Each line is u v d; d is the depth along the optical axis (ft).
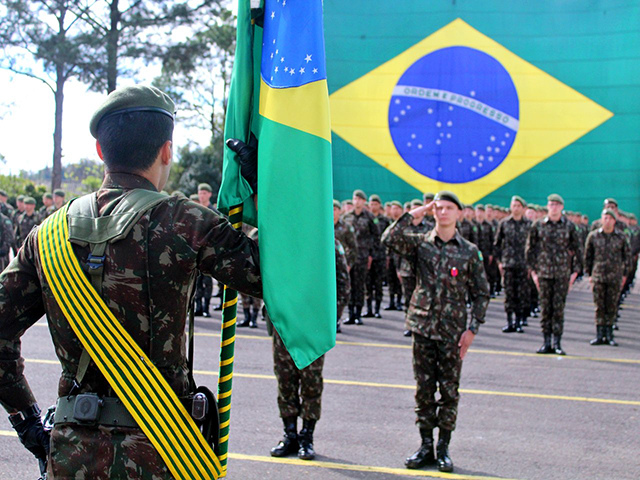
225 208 6.81
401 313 41.50
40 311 6.15
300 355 6.22
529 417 18.43
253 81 7.15
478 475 14.21
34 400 6.41
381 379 22.33
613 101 25.25
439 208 15.11
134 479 5.50
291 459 14.87
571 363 26.20
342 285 15.31
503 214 53.01
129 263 5.66
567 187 25.94
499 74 26.22
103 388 5.68
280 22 6.72
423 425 14.83
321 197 6.40
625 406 19.75
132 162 6.08
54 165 87.15
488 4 26.14
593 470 14.58
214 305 41.27
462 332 14.80
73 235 5.77
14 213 55.67
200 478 5.81
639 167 25.23
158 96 6.23
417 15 26.94
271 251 6.23
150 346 5.71
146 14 79.41
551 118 25.81
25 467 13.85
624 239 31.30
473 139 26.55
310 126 6.46
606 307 31.01
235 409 18.24
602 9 25.23
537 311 42.91
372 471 14.28
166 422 5.67
